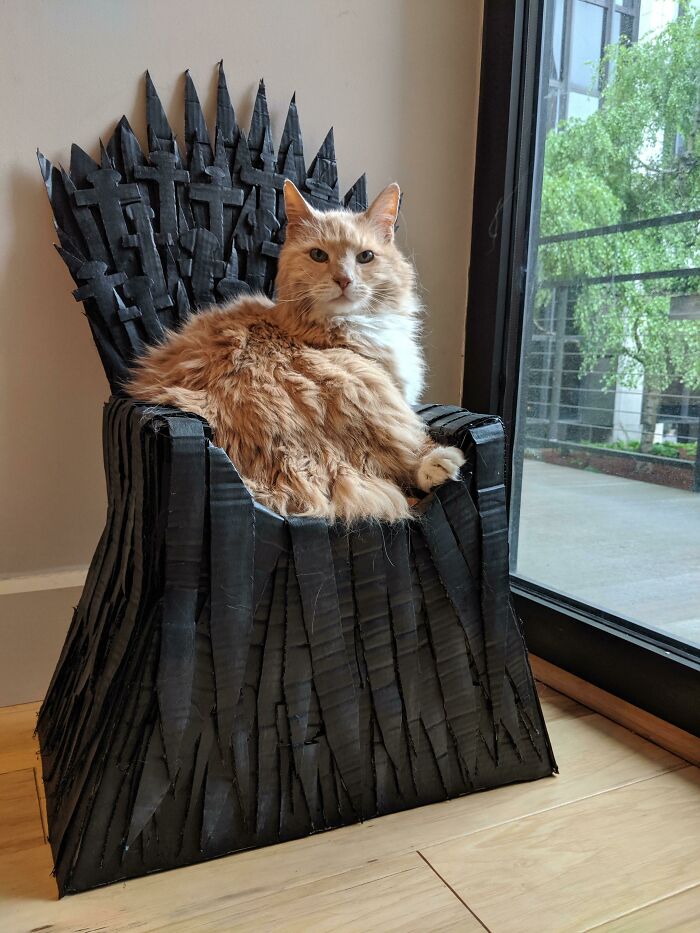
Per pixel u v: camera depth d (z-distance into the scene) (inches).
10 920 32.1
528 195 66.1
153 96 54.2
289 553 36.0
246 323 45.5
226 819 36.2
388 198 51.5
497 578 41.8
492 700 42.1
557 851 37.4
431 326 69.6
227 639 34.8
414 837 38.3
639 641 52.0
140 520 35.7
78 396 56.8
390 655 39.0
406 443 41.3
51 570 58.0
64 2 51.6
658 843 38.3
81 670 41.8
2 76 50.7
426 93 65.4
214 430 37.7
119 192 53.2
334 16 60.2
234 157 56.9
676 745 47.3
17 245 53.0
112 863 34.2
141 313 54.1
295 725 36.9
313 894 34.0
